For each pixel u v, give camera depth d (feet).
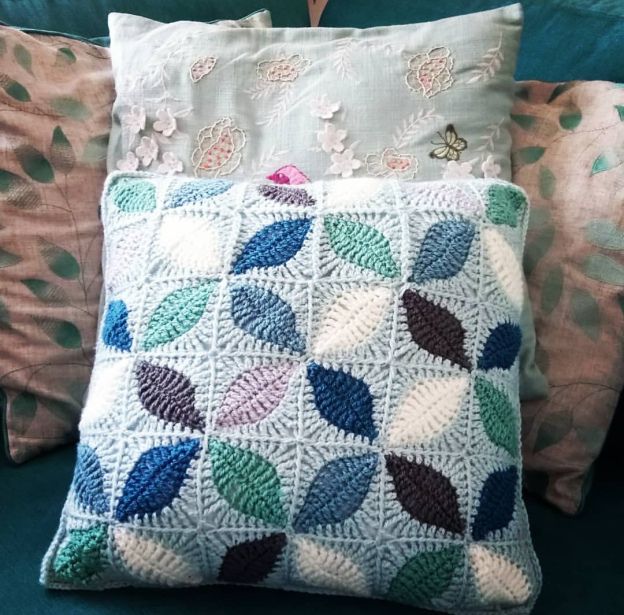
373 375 1.78
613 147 2.30
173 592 1.91
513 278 1.99
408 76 2.35
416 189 2.02
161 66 2.42
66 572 1.82
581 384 2.26
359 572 1.75
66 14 2.82
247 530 1.72
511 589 1.81
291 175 2.31
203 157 2.38
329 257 1.87
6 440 2.30
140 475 1.74
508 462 1.88
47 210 2.36
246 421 1.74
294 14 3.11
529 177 2.44
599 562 2.11
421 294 1.84
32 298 2.30
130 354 1.85
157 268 1.92
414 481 1.73
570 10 2.67
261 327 1.80
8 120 2.32
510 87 2.43
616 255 2.23
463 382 1.82
